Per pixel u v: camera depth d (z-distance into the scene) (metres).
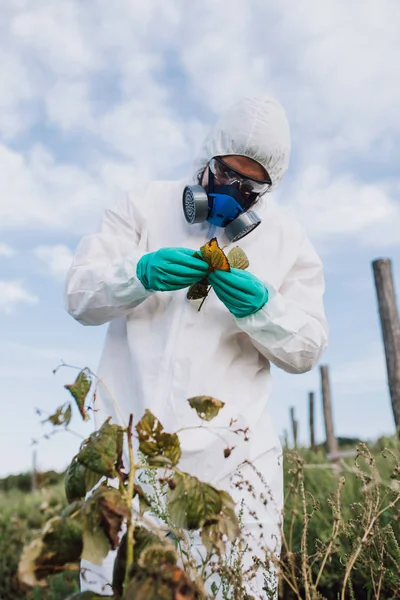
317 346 2.23
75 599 1.20
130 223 2.43
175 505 1.25
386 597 2.33
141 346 2.21
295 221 2.51
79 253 2.37
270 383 2.35
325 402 9.12
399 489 1.93
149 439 1.29
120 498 1.16
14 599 3.38
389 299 5.72
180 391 2.10
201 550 1.94
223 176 2.22
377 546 2.00
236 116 2.27
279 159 2.32
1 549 4.32
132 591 1.04
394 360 5.61
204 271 2.07
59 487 6.09
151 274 2.06
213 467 2.07
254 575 1.73
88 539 1.11
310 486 3.82
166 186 2.51
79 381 1.33
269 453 2.21
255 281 2.12
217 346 2.20
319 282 2.45
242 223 2.22
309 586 1.59
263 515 2.08
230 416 2.14
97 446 1.25
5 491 7.68
